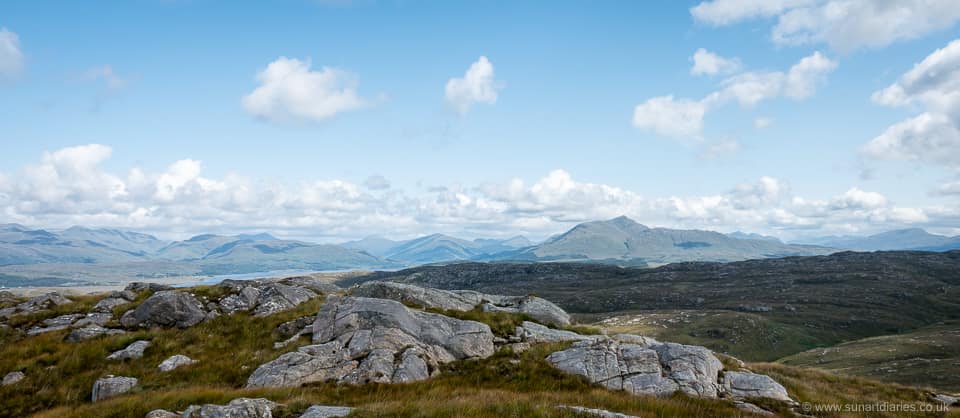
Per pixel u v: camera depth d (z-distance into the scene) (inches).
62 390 1008.9
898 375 4547.2
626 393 979.3
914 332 7455.7
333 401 877.8
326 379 1018.7
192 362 1147.3
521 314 1526.8
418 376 1059.3
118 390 989.2
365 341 1164.5
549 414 708.0
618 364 1089.4
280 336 1330.0
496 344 1280.8
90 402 970.7
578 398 904.3
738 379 1088.8
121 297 1551.4
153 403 832.3
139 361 1155.9
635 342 1301.7
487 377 1075.9
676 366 1076.5
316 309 1481.3
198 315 1418.6
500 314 1478.8
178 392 912.9
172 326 1382.9
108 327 1348.4
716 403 929.5
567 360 1129.4
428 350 1179.3
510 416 701.3
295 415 751.7
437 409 732.7
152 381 1034.1
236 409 714.8
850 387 1284.4
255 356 1180.5
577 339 1330.0
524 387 1019.3
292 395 898.1
